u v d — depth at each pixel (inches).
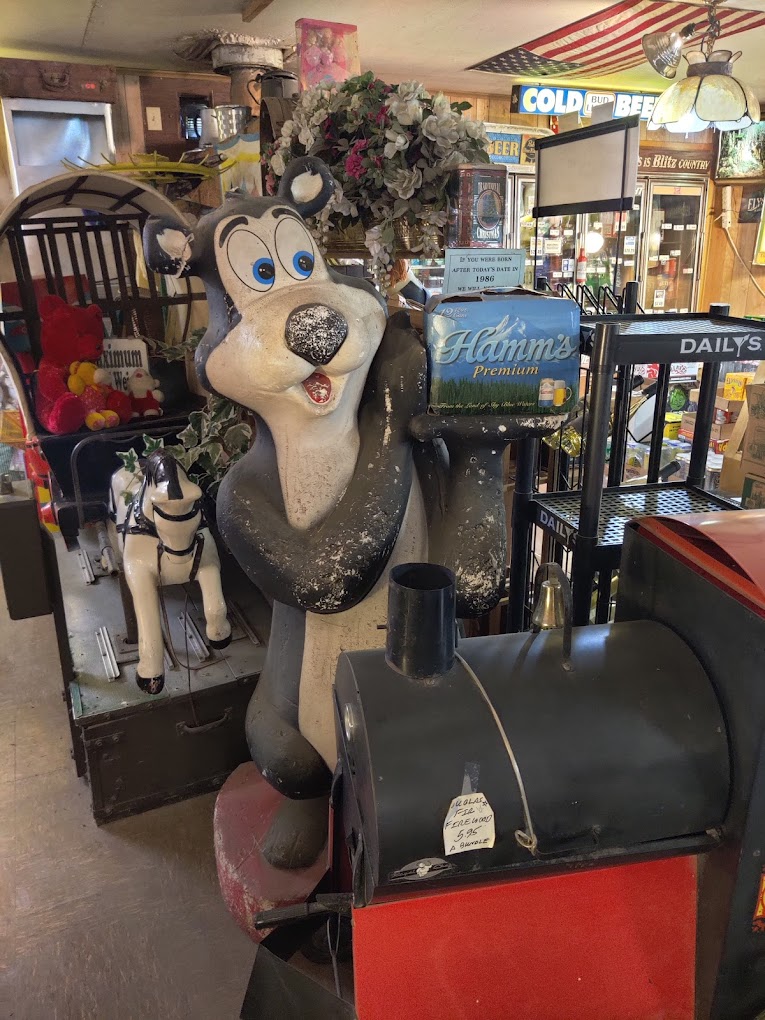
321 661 58.7
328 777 62.3
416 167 60.5
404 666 35.9
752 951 36.7
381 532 52.0
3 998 63.3
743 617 34.2
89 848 79.1
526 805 32.9
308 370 49.5
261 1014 42.1
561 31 130.0
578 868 35.3
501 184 60.6
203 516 80.4
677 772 34.6
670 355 50.9
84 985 64.5
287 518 54.0
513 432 51.2
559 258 185.0
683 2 115.6
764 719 33.2
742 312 225.0
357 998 34.8
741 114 113.6
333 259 80.3
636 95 181.3
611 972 36.9
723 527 39.1
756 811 34.4
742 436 81.6
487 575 55.1
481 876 33.8
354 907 34.2
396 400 53.2
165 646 88.0
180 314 110.4
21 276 99.8
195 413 84.5
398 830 31.7
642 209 203.3
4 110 138.6
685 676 36.8
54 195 93.6
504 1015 36.0
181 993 63.6
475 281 57.6
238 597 100.1
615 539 57.1
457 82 172.4
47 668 113.3
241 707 84.3
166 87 153.4
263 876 67.0
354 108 61.0
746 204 213.8
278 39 135.1
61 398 93.5
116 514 87.0
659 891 37.0
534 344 49.9
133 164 93.8
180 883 75.0
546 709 35.0
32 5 113.5
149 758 82.2
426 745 33.2
